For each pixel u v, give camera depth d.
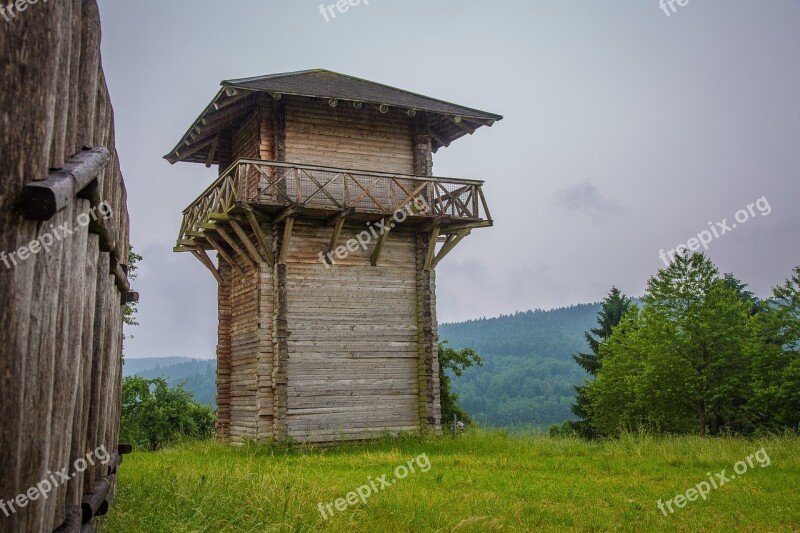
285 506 8.78
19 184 3.21
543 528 10.07
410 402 22.56
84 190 4.68
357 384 21.94
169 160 25.67
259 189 20.91
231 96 20.94
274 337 21.17
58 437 4.15
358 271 22.50
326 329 21.83
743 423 33.84
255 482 10.30
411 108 22.25
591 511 11.39
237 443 22.62
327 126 22.83
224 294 24.64
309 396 21.28
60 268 3.85
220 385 24.02
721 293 33.06
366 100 21.67
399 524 9.81
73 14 4.37
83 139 4.90
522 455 19.34
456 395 38.69
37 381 3.55
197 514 7.79
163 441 39.72
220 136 25.42
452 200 22.61
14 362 3.17
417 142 23.70
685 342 31.70
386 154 23.48
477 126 24.42
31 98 3.30
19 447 3.23
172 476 10.42
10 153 3.18
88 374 5.56
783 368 30.59
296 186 20.52
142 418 39.50
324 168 20.81
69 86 4.32
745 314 32.03
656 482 14.66
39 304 3.51
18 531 3.28
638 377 34.72
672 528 10.13
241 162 20.27
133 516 7.59
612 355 45.91
